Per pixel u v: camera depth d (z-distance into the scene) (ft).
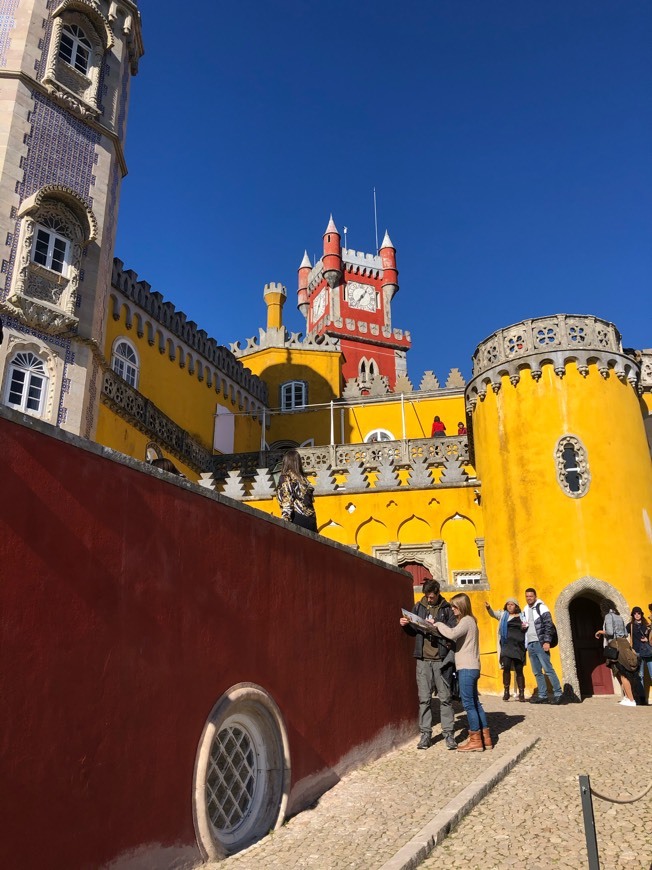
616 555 50.44
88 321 54.34
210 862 18.35
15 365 49.52
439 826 19.98
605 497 51.88
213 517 21.30
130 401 67.21
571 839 19.25
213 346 97.96
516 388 56.65
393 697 31.81
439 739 32.53
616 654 42.04
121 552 17.56
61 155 55.67
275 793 21.68
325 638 26.66
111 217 59.57
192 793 18.39
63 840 14.60
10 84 53.83
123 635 17.13
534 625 44.45
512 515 54.08
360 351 187.52
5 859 13.38
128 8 65.10
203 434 92.38
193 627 19.53
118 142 60.95
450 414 104.17
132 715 16.93
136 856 16.25
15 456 15.26
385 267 216.13
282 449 108.78
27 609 14.87
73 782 15.07
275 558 24.27
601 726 33.35
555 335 56.49
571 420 54.08
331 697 26.27
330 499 67.21
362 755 27.84
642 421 57.21
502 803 22.54
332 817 21.93
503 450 56.13
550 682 47.09
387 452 76.84
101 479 17.39
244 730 21.76
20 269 50.26
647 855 17.95
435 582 32.58
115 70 62.59
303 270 232.53
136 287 79.71
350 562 29.94
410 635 33.14
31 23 56.24
